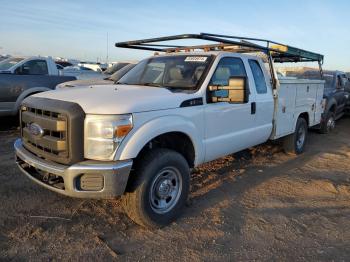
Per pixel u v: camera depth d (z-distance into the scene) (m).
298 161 7.11
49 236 3.71
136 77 5.22
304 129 7.64
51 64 10.34
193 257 3.46
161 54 5.61
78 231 3.85
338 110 11.78
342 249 3.71
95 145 3.43
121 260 3.37
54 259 3.32
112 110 3.43
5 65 9.68
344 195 5.28
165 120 3.83
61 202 4.52
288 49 6.85
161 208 4.00
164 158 3.84
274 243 3.79
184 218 4.27
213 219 4.28
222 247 3.67
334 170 6.57
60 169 3.45
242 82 4.18
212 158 4.79
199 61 4.85
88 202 4.55
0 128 9.16
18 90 9.06
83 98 3.68
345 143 9.22
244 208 4.66
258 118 5.63
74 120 3.41
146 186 3.73
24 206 4.37
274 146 8.09
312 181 5.86
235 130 5.09
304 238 3.93
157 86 4.68
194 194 5.04
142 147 3.59
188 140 4.32
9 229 3.80
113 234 3.82
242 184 5.58
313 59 8.67
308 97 7.54
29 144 4.00
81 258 3.36
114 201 4.61
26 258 3.31
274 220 4.34
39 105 3.74
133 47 6.06
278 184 5.66
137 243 3.67
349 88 12.94
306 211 4.65
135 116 3.56
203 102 4.42
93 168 3.37
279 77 6.66
